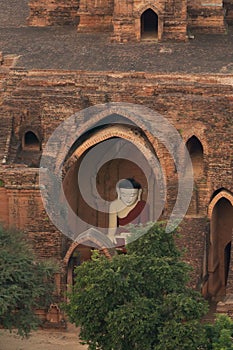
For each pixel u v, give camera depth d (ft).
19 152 356.38
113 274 276.21
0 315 295.89
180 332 268.82
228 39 398.42
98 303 277.23
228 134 342.03
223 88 350.84
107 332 279.28
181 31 393.70
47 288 310.24
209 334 278.46
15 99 358.23
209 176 344.08
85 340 282.77
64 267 327.88
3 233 311.47
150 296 279.90
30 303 299.79
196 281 323.37
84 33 410.31
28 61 380.99
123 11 393.50
